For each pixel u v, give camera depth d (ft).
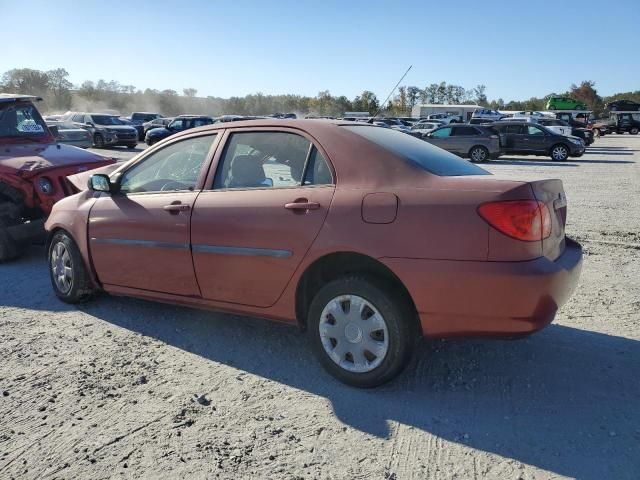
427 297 10.74
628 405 11.19
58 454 9.70
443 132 78.89
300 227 11.91
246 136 13.61
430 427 10.52
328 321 11.98
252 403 11.38
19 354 13.65
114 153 85.10
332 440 10.11
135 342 14.40
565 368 12.80
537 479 9.02
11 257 22.20
